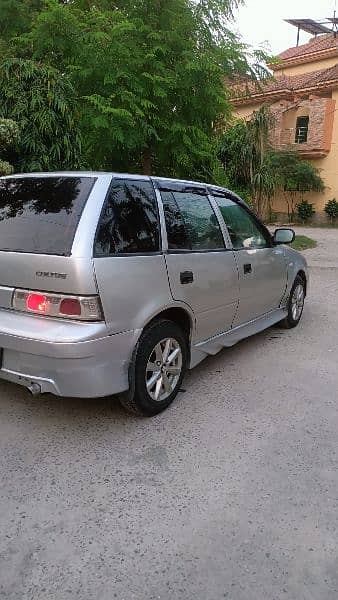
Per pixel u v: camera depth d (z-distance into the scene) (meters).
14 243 3.37
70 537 2.46
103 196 3.34
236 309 4.74
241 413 3.81
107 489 2.85
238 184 20.23
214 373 4.64
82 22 8.99
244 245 4.98
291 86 24.38
